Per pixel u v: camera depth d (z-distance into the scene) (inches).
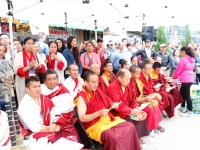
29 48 161.3
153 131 171.0
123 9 265.9
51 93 133.1
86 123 127.1
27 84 113.6
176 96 220.4
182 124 198.5
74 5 232.5
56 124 116.3
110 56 283.0
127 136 119.9
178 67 220.2
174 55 297.3
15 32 272.2
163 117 217.9
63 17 277.3
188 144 158.6
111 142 116.3
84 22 324.2
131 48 316.2
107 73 201.3
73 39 201.9
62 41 217.2
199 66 314.3
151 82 192.9
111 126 124.0
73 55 203.3
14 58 163.8
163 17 311.7
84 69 221.8
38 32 242.7
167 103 197.3
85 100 125.3
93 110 128.3
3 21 254.8
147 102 163.6
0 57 158.6
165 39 619.2
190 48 221.6
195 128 188.7
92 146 131.9
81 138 129.4
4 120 92.2
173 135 174.1
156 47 540.7
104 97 133.5
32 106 114.1
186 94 220.8
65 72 200.5
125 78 144.7
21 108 113.0
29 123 112.0
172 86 223.9
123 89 149.2
